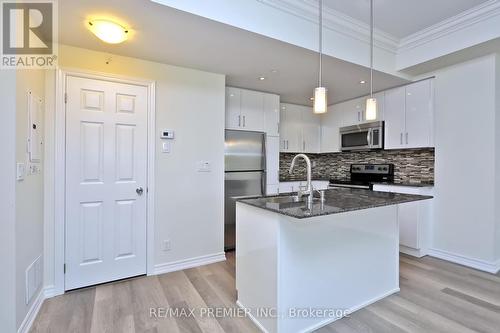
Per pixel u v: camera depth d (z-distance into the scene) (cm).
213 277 263
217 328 181
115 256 253
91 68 240
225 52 246
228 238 341
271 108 383
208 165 301
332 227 191
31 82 190
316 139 485
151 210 268
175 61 269
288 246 168
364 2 227
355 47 273
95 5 172
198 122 295
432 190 321
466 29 255
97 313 198
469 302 213
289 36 227
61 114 228
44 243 221
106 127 248
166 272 275
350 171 453
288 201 196
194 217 293
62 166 229
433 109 321
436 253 319
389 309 205
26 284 180
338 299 195
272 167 383
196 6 184
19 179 168
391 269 230
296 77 317
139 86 262
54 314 196
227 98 346
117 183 253
